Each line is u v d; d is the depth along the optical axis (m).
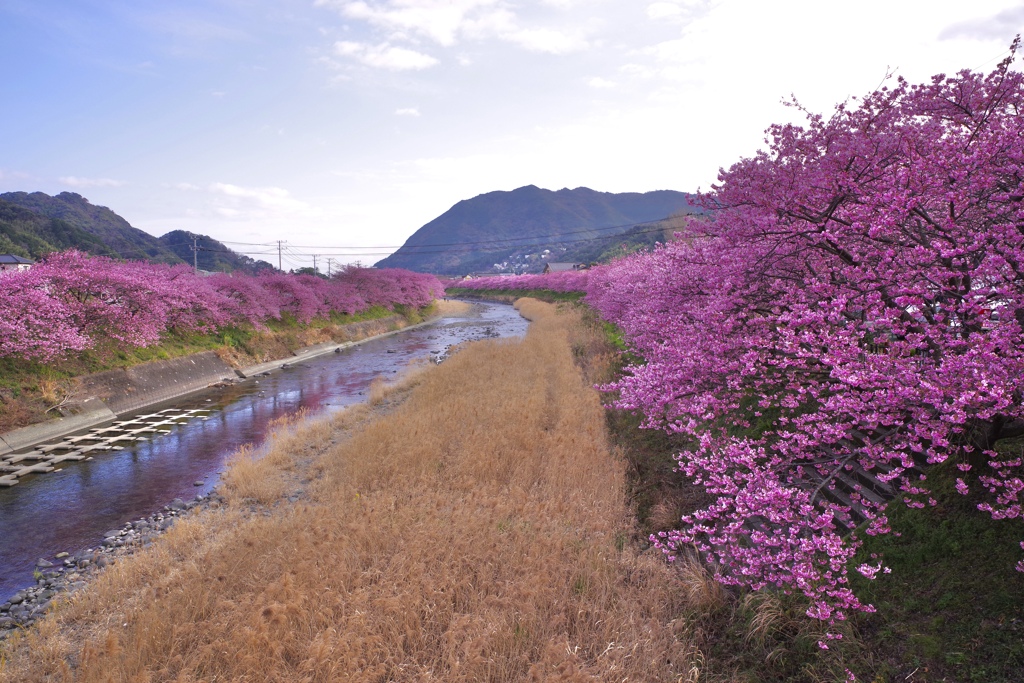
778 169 7.10
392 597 6.09
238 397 19.97
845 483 6.73
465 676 5.13
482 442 11.33
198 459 13.16
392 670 5.25
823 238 6.58
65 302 18.20
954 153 5.35
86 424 15.96
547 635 5.68
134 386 18.78
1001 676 4.03
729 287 7.32
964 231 5.58
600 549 7.23
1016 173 5.33
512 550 7.25
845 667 4.67
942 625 4.63
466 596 6.34
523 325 46.41
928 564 5.17
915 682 4.32
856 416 5.15
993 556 4.86
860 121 6.77
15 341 15.56
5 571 8.27
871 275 5.82
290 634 5.48
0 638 6.52
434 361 26.81
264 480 10.85
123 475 12.12
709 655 5.45
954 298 5.30
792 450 5.92
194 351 23.12
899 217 5.44
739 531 6.00
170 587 6.89
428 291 59.72
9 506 10.52
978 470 5.52
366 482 10.08
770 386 7.17
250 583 6.57
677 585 6.46
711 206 7.96
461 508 8.48
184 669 5.09
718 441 6.54
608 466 10.12
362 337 38.09
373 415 16.12
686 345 7.36
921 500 5.73
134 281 19.56
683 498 8.75
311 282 38.03
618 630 5.70
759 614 5.49
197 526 8.82
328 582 6.46
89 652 5.43
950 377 4.33
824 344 5.45
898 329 5.31
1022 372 4.16
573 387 16.22
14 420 14.38
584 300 45.34
